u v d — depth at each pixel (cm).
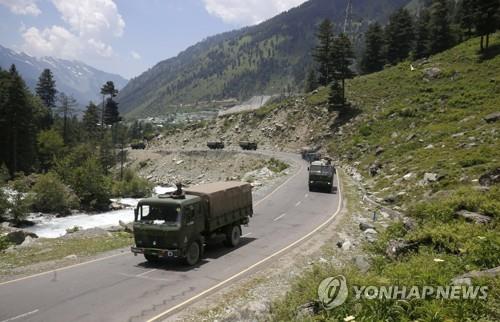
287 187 4444
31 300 1280
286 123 9456
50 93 12825
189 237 1680
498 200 1844
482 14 7906
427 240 1471
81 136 11550
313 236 2327
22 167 8431
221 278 1540
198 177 8656
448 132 4703
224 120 11150
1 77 9881
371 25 11294
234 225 2081
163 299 1311
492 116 4462
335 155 7025
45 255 1847
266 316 1096
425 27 10462
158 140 12038
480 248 1215
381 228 2436
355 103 8469
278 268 1683
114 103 12650
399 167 4166
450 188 2747
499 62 7206
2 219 4231
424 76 8119
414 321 845
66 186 5312
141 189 6662
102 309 1219
